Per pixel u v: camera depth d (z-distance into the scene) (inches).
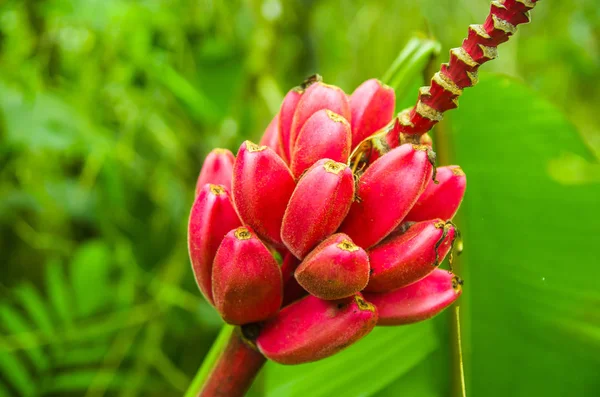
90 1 49.3
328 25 68.3
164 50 55.7
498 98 31.0
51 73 53.1
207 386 24.8
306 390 30.9
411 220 24.4
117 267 52.7
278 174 23.2
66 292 45.0
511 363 30.7
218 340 27.0
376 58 66.9
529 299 30.9
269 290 23.1
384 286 23.4
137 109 54.0
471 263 31.4
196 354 56.6
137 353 50.5
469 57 21.9
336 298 22.8
